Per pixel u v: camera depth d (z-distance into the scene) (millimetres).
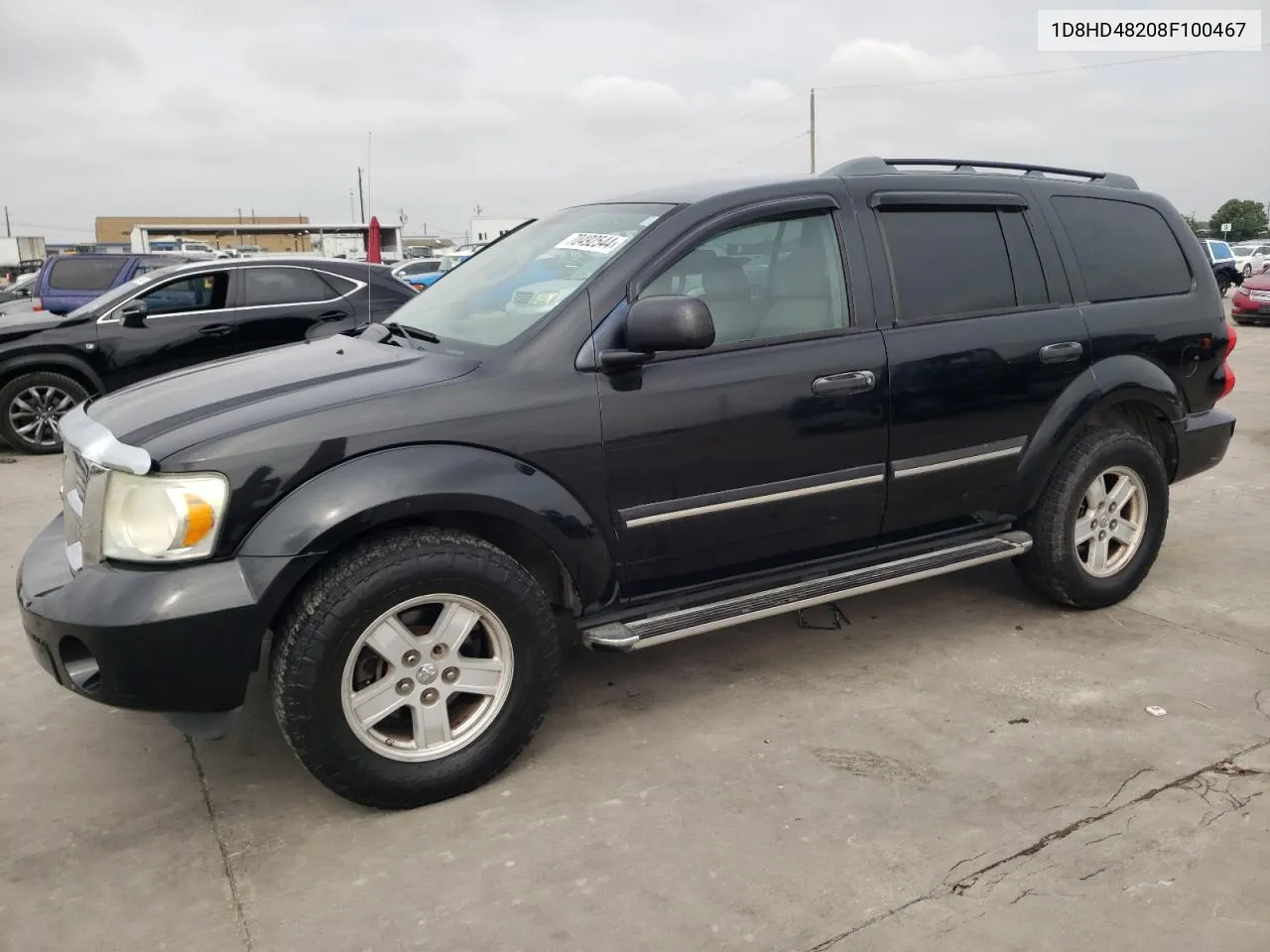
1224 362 4547
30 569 2943
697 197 3406
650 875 2586
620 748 3248
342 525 2676
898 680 3695
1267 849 2629
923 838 2717
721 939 2344
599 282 3145
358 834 2812
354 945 2359
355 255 32156
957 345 3652
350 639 2709
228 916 2475
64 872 2666
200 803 2986
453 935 2383
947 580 4762
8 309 13352
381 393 2863
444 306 3664
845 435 3443
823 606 4445
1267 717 3361
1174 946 2283
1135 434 4184
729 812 2861
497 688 2982
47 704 3635
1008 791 2936
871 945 2309
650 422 3104
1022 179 4059
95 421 2992
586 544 3045
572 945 2338
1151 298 4285
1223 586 4625
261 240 32469
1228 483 6555
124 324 8070
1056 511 4031
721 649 4020
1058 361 3900
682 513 3203
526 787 3021
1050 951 2275
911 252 3666
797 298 3424
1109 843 2668
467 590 2844
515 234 4129
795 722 3395
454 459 2832
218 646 2621
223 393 2986
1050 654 3906
